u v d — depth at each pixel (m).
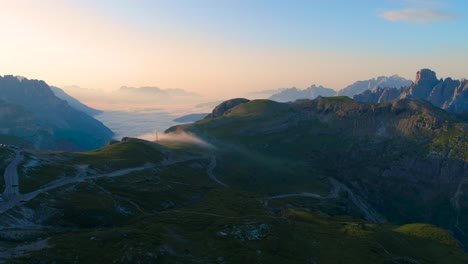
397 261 148.25
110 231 127.62
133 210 177.00
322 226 187.88
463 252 192.50
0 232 118.38
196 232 144.25
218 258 120.75
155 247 116.81
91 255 107.19
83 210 155.50
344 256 142.12
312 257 136.00
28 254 101.69
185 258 117.00
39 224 136.12
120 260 106.12
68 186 181.75
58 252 105.56
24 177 178.38
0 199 148.38
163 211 192.50
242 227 150.12
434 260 171.62
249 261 121.69
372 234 179.75
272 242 138.38
